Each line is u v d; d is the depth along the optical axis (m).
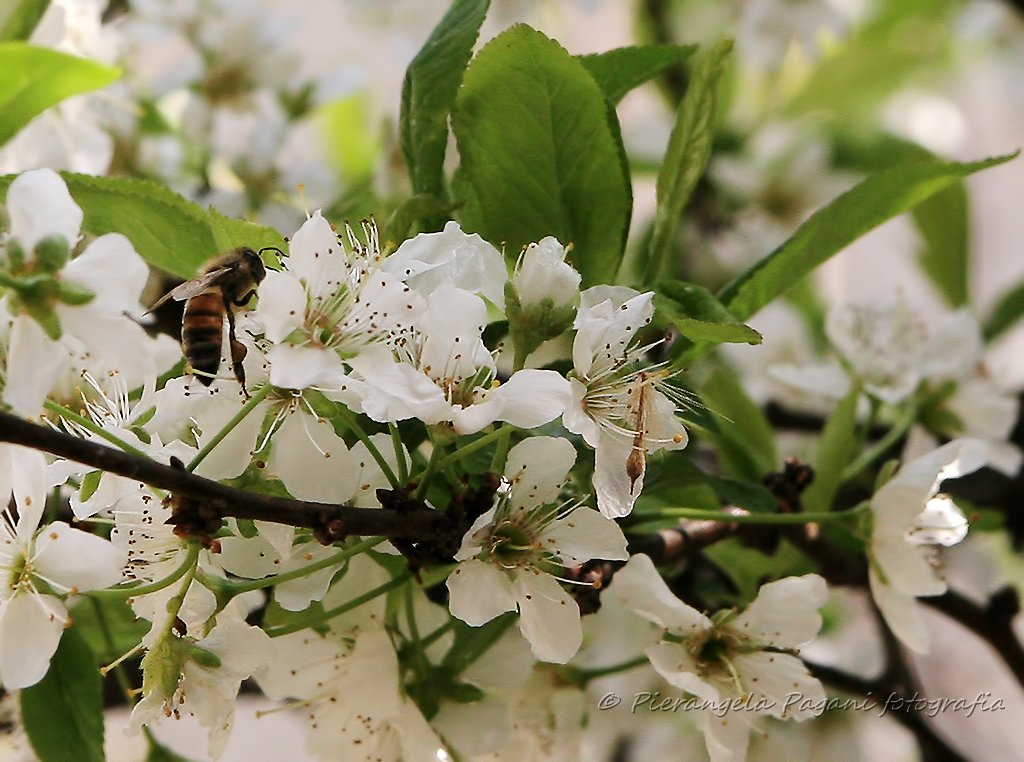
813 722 0.36
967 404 0.35
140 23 0.36
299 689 0.29
